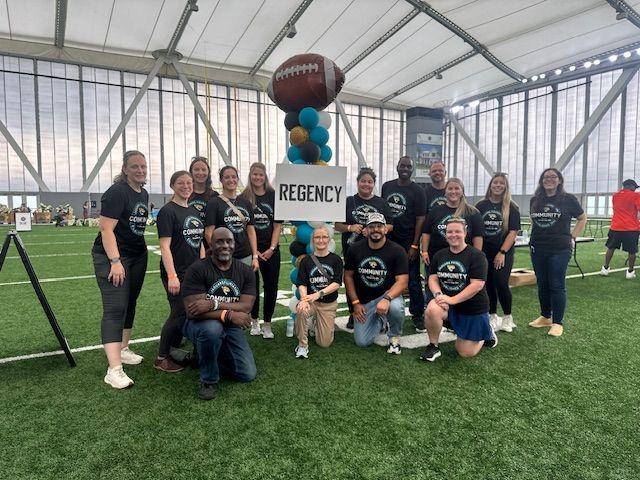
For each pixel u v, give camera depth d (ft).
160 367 9.37
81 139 68.64
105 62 60.13
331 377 8.96
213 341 7.80
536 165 77.97
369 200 12.43
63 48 57.11
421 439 6.49
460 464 5.86
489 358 10.05
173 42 55.62
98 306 15.19
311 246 11.32
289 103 11.46
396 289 10.46
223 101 74.33
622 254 30.94
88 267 24.40
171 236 9.38
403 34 52.65
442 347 10.99
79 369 9.37
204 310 7.96
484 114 86.43
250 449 6.23
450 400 7.84
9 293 17.29
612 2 45.11
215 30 52.29
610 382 8.62
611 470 5.72
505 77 68.39
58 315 13.98
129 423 7.00
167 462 5.90
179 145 73.15
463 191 11.84
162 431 6.74
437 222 12.03
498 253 12.03
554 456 6.05
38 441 6.44
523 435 6.61
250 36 54.03
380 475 5.60
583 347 10.78
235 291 8.55
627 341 11.23
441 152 86.79
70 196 67.46
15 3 45.37
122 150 70.69
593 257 29.32
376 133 86.58
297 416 7.23
